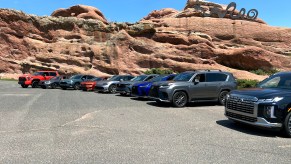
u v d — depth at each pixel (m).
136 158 4.82
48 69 44.22
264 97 6.76
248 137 6.56
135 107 11.91
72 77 27.03
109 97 16.86
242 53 50.81
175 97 12.16
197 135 6.64
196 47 51.84
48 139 6.09
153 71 43.09
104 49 48.09
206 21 64.94
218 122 8.47
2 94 17.75
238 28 63.88
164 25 63.53
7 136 6.32
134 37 52.69
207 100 12.85
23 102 13.07
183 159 4.80
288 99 6.71
